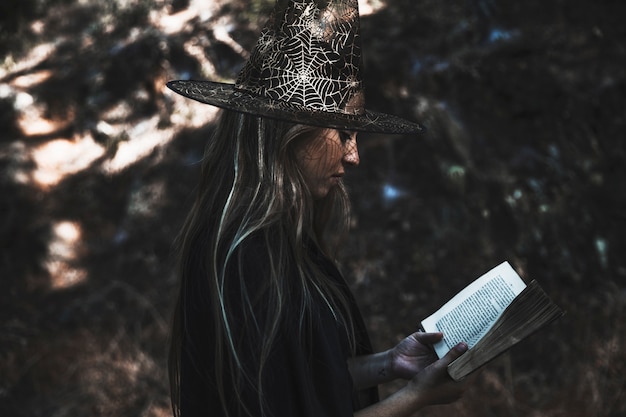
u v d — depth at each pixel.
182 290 1.32
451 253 4.06
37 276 4.62
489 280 1.52
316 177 1.31
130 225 4.78
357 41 1.30
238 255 1.21
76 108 5.60
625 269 3.95
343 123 1.24
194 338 1.27
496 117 4.48
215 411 1.25
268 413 1.18
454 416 3.39
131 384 3.78
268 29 1.31
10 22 6.37
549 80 4.52
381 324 3.87
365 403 1.62
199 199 1.35
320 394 1.24
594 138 4.34
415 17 5.02
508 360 3.59
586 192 4.17
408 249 4.11
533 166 4.26
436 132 4.42
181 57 5.49
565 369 3.56
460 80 4.60
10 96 5.67
